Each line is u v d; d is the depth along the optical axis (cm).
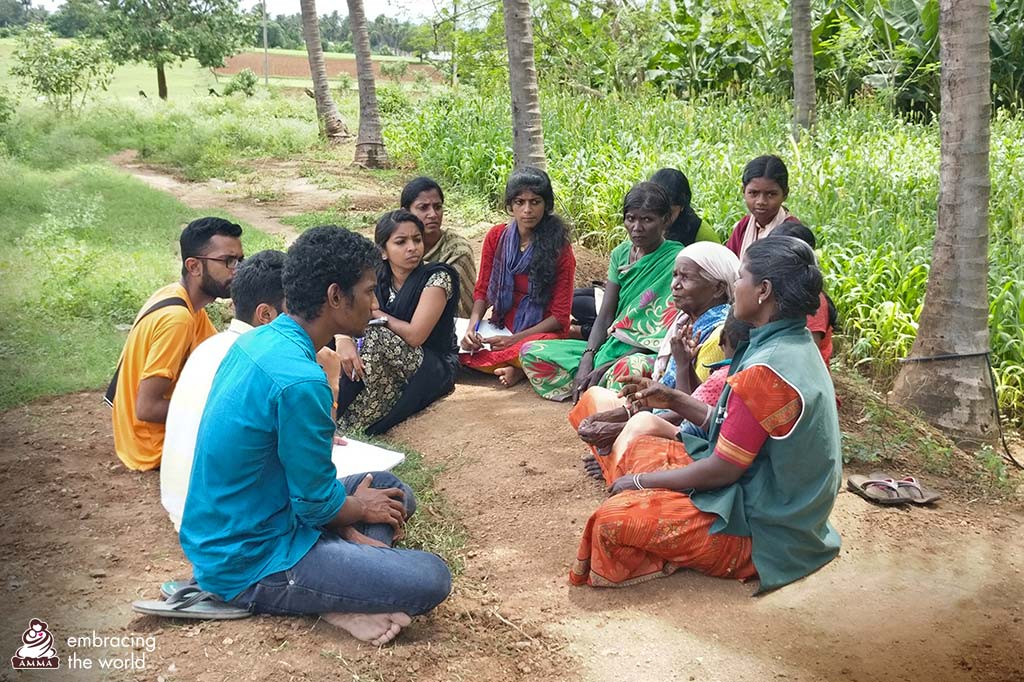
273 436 325
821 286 351
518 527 426
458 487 468
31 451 496
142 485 461
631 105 1410
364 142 1543
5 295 726
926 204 910
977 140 549
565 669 325
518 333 602
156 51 3056
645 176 979
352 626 332
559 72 1764
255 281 402
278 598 333
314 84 1853
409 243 548
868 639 345
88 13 3053
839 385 578
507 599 370
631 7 1797
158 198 1155
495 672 323
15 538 405
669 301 523
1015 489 489
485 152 1243
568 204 1009
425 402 567
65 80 2175
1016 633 354
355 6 1504
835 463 358
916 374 583
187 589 342
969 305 563
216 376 340
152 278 789
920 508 451
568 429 526
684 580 376
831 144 1168
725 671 323
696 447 380
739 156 1070
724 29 1803
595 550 367
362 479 388
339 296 331
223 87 3559
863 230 790
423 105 1681
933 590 378
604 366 532
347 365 520
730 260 426
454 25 2031
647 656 331
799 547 370
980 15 539
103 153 1636
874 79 1602
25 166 1410
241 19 3216
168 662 314
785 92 1684
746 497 365
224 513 330
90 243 909
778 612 358
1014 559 407
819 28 1656
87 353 633
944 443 539
